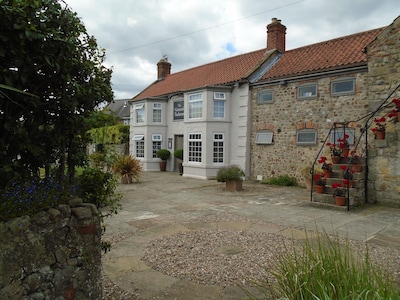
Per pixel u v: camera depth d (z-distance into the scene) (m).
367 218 6.94
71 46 2.50
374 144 8.93
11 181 2.43
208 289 3.50
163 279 3.76
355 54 11.37
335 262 2.39
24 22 2.11
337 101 11.19
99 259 2.83
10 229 2.08
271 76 13.52
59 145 2.92
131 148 20.22
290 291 2.32
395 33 8.39
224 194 10.45
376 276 2.20
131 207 8.24
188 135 15.97
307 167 11.40
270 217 7.04
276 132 13.29
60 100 2.62
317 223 6.48
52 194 2.55
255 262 4.23
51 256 2.38
